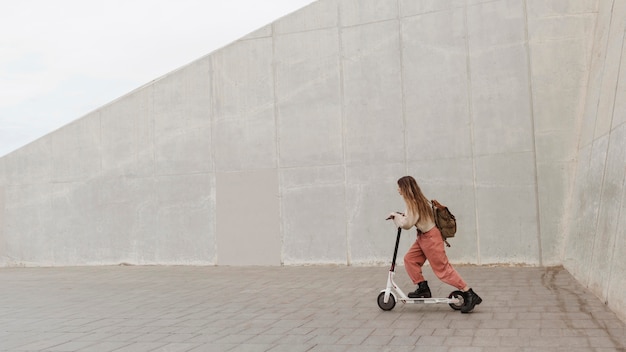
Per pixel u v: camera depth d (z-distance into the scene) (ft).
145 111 47.34
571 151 36.22
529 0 37.45
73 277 41.19
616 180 25.07
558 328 20.15
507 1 37.91
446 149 38.96
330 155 41.98
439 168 39.09
